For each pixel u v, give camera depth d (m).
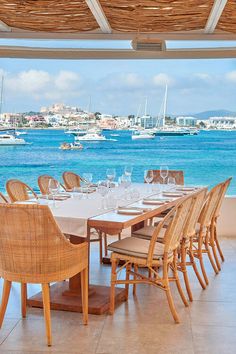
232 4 5.51
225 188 5.35
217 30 6.64
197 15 5.97
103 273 5.03
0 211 3.13
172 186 5.94
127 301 4.14
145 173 5.45
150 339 3.32
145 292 4.42
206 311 3.89
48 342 3.20
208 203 4.77
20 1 5.52
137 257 3.71
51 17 6.14
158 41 5.98
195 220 4.37
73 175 6.38
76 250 3.37
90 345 3.22
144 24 6.37
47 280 3.20
